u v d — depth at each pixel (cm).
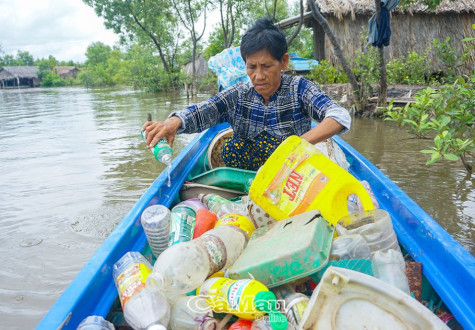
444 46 1053
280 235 145
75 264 284
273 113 238
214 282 129
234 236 156
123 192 435
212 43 2114
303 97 229
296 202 164
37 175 518
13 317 228
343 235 146
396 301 104
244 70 431
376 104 939
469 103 350
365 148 595
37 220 363
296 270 127
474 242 285
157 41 2519
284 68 228
